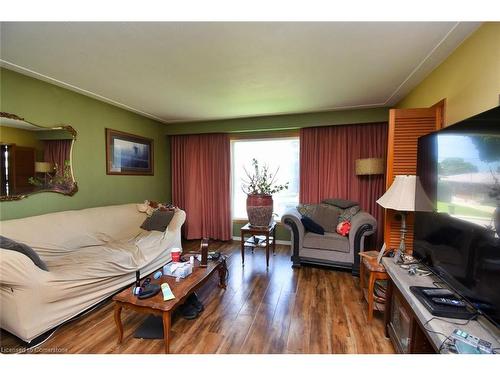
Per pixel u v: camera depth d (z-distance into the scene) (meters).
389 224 2.42
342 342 1.81
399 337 1.65
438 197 1.56
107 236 2.99
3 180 2.32
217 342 1.83
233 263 3.49
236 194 4.79
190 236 4.77
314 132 4.05
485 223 1.10
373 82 2.68
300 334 1.91
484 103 1.60
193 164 4.75
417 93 2.73
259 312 2.22
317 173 4.07
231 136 4.66
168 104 3.50
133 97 3.19
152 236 3.12
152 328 1.98
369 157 3.81
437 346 1.04
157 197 4.58
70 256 2.37
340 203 3.74
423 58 2.12
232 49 1.97
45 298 1.80
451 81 2.01
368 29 1.70
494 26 1.50
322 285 2.76
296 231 3.26
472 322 1.14
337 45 1.91
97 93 3.04
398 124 2.31
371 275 2.03
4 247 1.72
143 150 4.19
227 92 3.00
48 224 2.48
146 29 1.68
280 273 3.12
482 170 1.13
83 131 3.11
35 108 2.57
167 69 2.35
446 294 1.34
